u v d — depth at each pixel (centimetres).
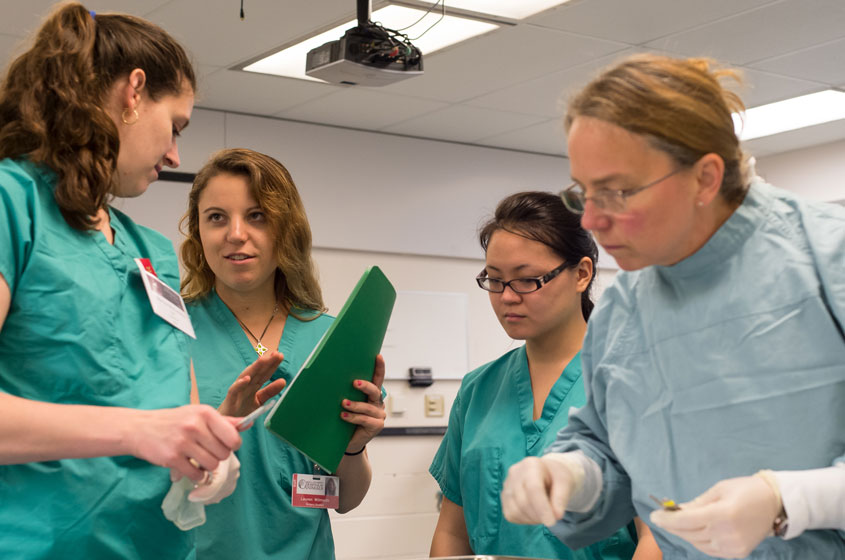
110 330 136
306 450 166
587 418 140
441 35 390
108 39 138
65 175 131
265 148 505
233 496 191
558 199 196
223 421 122
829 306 112
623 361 131
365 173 534
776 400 113
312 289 221
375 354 183
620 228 110
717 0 358
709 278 119
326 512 207
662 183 107
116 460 135
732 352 116
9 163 132
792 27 388
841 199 585
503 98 478
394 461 524
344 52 329
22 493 127
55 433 118
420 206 550
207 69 429
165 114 143
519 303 192
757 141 584
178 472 130
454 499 212
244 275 204
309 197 514
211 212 204
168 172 476
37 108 132
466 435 206
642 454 127
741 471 115
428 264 553
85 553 130
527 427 193
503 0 355
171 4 353
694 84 110
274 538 196
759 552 114
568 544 139
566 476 123
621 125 107
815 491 103
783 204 120
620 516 137
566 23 379
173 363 146
